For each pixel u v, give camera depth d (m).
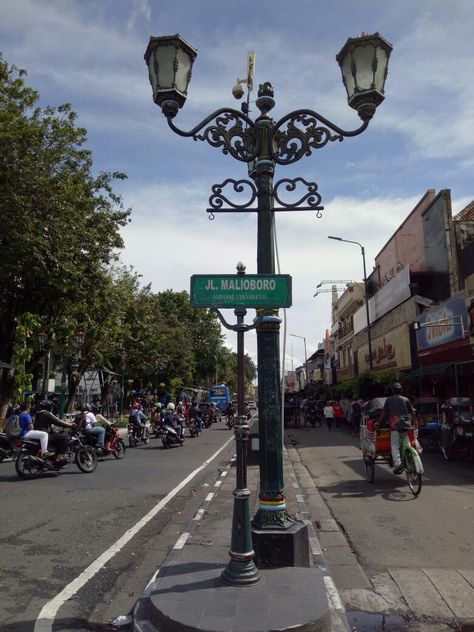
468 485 10.64
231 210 5.66
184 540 6.80
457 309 19.62
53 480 11.61
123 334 29.91
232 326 4.95
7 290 20.27
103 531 7.30
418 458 9.25
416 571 5.53
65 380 31.52
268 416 5.38
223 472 12.78
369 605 4.70
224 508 8.48
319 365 72.38
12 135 17.94
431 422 17.05
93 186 21.66
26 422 14.38
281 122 5.68
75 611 4.65
